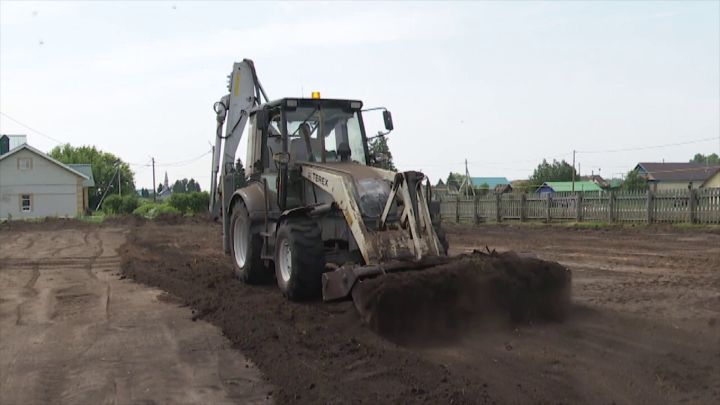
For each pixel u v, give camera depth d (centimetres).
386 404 443
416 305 609
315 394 471
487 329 627
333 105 903
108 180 7794
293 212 791
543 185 5556
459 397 446
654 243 1528
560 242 1598
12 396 493
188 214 3828
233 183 1074
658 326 638
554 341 588
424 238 690
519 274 655
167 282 974
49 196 4628
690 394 451
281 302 774
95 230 2441
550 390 461
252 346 606
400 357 542
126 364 568
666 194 2056
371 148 920
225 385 512
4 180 4519
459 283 621
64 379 531
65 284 1000
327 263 756
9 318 752
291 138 875
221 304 788
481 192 5266
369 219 719
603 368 509
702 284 898
